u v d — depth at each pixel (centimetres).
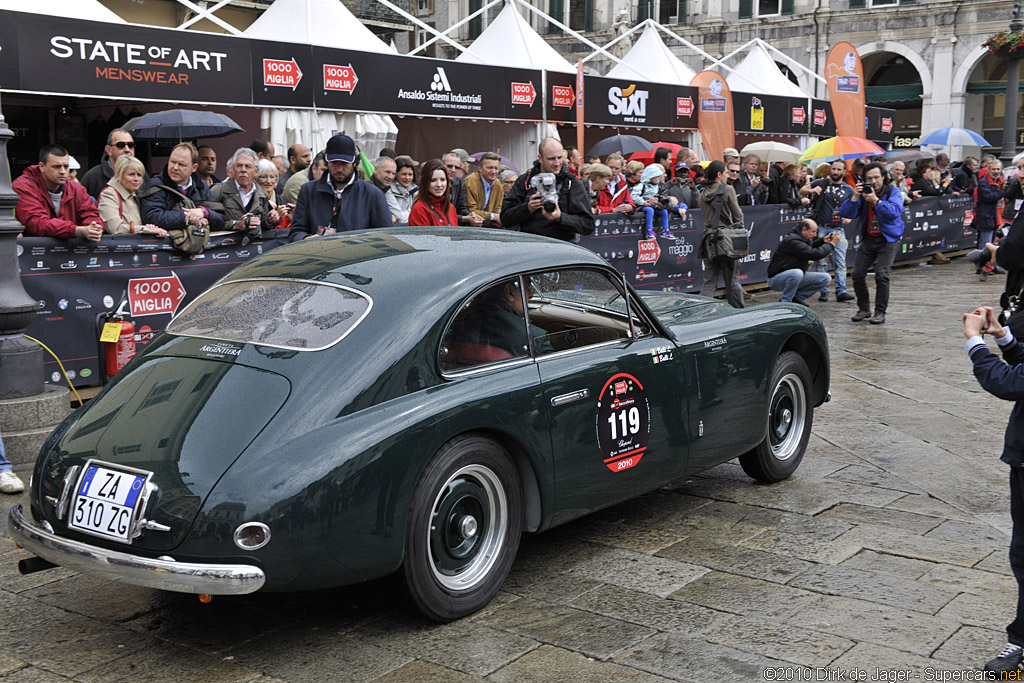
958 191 1959
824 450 625
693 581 411
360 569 337
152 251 690
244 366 358
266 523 314
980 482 554
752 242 1388
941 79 3538
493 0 1670
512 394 385
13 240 574
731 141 1858
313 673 333
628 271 1180
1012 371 306
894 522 485
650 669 334
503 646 353
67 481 346
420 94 1338
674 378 461
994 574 417
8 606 390
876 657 341
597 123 1623
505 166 1405
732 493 536
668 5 3966
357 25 1363
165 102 1084
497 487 386
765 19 3797
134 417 355
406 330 364
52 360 646
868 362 915
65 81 978
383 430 341
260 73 1145
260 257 435
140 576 318
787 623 369
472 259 405
